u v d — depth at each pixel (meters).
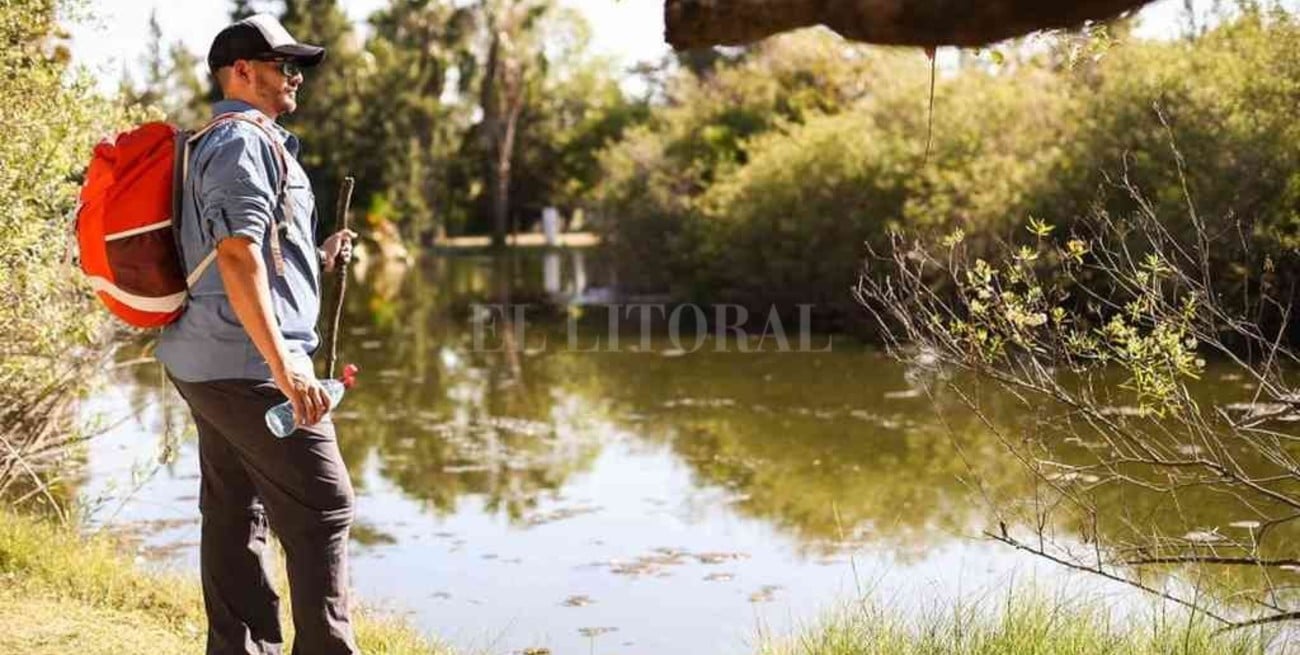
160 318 3.57
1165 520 7.47
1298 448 8.59
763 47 27.77
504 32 50.81
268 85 3.68
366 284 30.86
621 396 13.66
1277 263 12.52
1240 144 13.38
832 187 19.33
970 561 7.22
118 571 5.34
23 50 5.84
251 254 3.38
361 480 9.85
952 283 14.85
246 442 3.57
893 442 10.73
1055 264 13.20
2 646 4.18
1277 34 13.14
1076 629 4.90
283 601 5.32
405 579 7.30
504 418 12.45
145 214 3.51
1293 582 6.25
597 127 51.78
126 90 6.65
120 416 11.20
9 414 6.45
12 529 5.56
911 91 19.84
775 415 12.22
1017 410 11.34
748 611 6.64
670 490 9.41
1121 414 5.46
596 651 6.04
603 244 25.86
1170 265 5.29
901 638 5.04
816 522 8.38
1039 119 17.81
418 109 49.19
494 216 50.09
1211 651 4.70
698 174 24.73
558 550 7.89
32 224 5.57
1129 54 15.42
